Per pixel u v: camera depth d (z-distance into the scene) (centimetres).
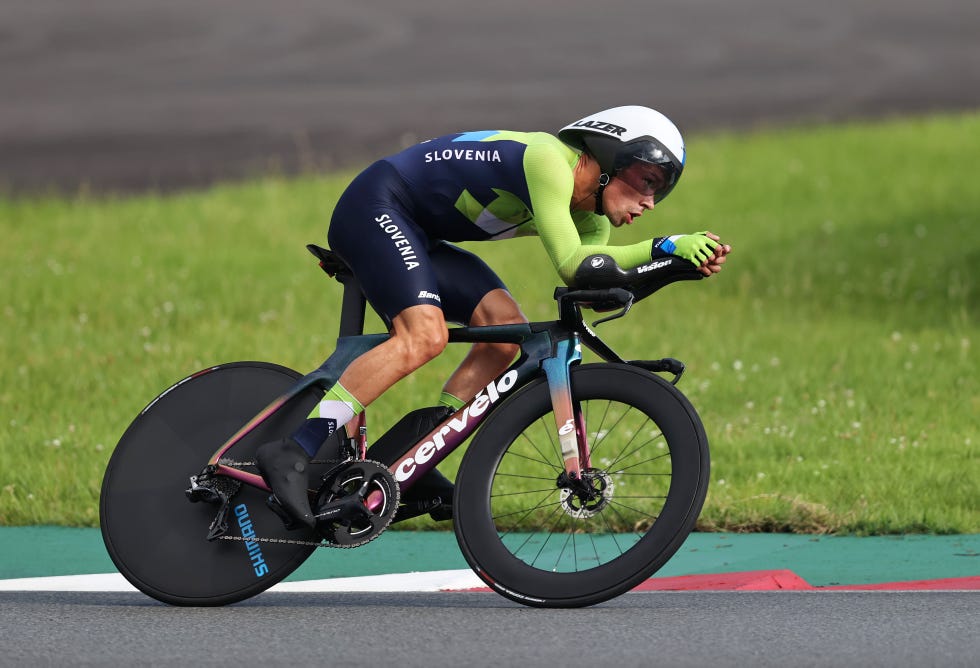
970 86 8638
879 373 3322
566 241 1564
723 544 2130
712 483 2438
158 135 7869
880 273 4578
